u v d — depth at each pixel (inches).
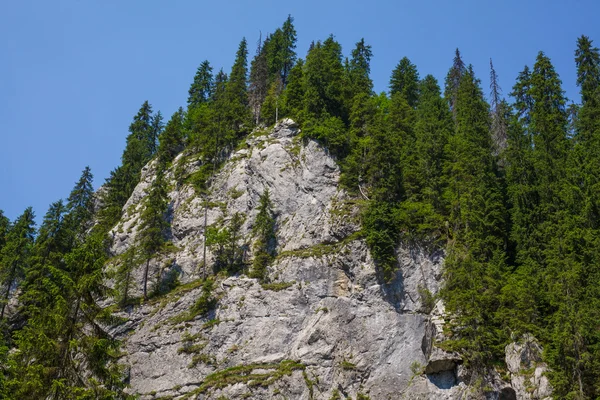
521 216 2177.7
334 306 2174.0
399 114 2763.3
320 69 3026.6
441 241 2222.0
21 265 2534.5
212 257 2488.9
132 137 3838.6
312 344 2096.5
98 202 3329.2
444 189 2372.0
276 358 2097.7
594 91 2687.0
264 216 2486.5
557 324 1652.3
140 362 2198.6
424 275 2174.0
